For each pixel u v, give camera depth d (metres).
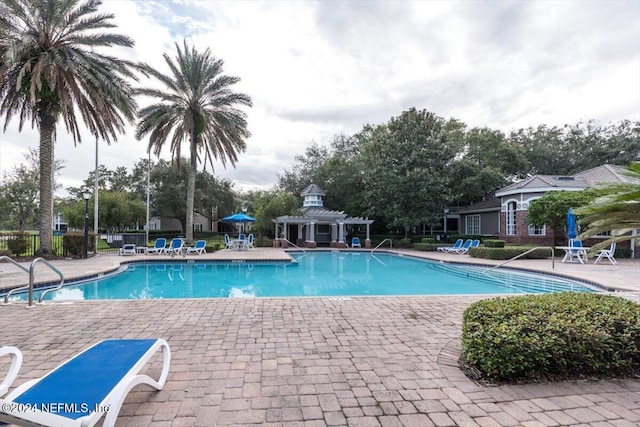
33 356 3.56
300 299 6.36
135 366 2.41
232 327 4.60
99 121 14.25
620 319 3.28
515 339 2.96
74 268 10.95
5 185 22.86
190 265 14.40
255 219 25.64
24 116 14.40
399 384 2.95
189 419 2.38
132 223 26.95
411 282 11.33
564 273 10.23
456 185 26.50
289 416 2.44
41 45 12.27
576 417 2.44
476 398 2.72
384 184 23.59
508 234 21.47
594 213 3.66
